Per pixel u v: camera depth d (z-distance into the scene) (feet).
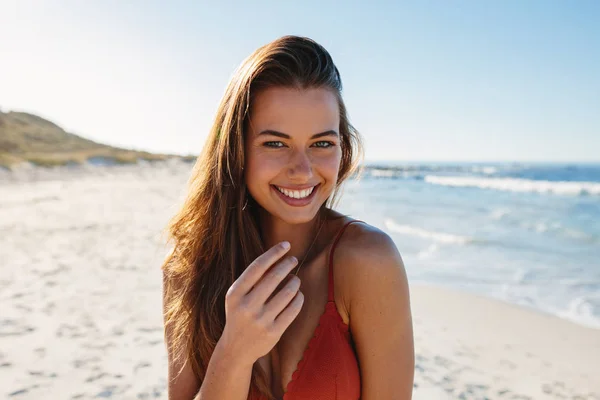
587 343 16.72
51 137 251.80
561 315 19.86
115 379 12.88
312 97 4.30
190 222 5.48
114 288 21.40
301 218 4.47
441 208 67.77
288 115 4.27
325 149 4.44
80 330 16.28
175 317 5.35
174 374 5.23
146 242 32.94
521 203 75.66
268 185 4.49
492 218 55.83
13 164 128.36
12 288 21.15
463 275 27.07
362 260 4.37
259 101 4.39
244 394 3.96
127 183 116.06
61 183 108.27
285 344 4.81
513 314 19.97
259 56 4.44
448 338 17.37
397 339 4.38
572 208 67.56
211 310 5.04
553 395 13.03
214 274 5.20
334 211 5.31
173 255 5.65
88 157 188.24
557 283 25.12
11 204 57.77
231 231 5.17
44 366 13.56
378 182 147.74
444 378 14.07
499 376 14.23
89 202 63.21
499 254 33.27
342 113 5.47
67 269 24.82
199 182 5.47
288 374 4.73
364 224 4.74
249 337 3.75
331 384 4.34
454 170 247.29
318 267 4.83
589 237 40.47
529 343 16.83
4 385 12.42
